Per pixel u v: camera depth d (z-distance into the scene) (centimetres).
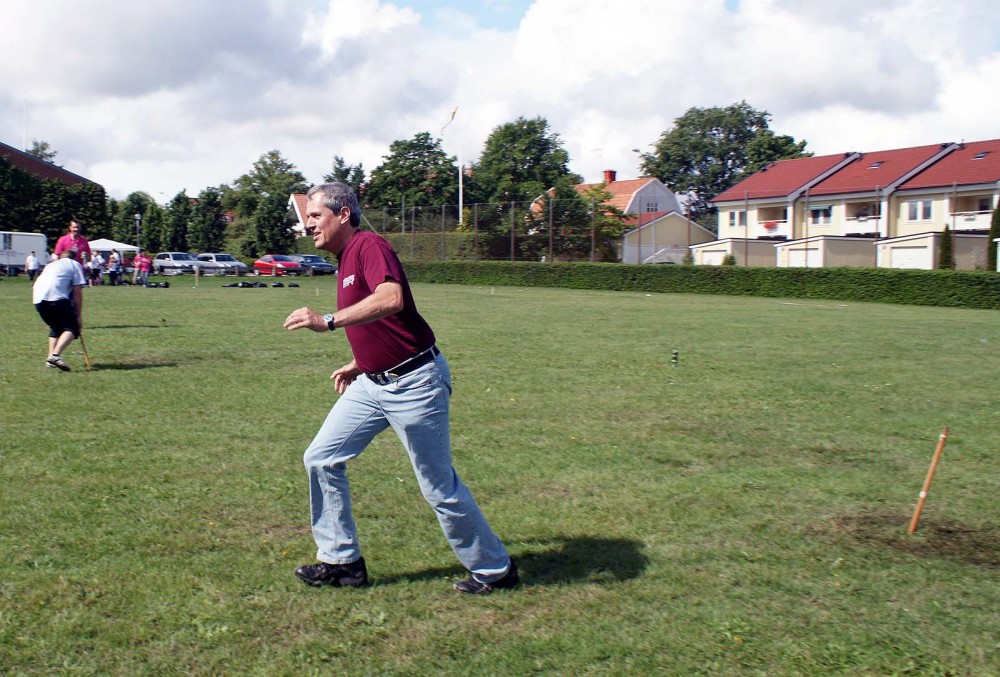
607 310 2605
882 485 641
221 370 1153
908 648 379
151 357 1276
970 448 768
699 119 8731
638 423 852
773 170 6550
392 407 409
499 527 532
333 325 375
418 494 592
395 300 383
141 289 3772
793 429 838
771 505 586
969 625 404
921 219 5434
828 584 449
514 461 692
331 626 391
